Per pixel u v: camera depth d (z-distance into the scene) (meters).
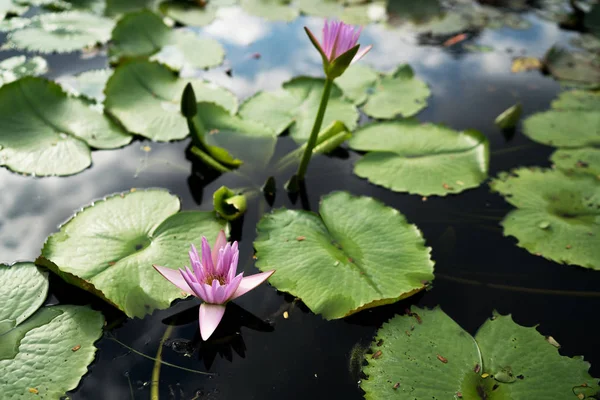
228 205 2.26
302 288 1.88
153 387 1.58
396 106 3.17
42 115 2.57
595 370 1.75
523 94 3.52
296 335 1.80
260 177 2.55
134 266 1.89
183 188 2.42
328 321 1.86
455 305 1.97
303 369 1.68
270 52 3.74
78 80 3.03
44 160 2.41
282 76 3.43
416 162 2.66
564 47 4.16
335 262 1.99
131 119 2.68
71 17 3.71
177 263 1.94
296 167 2.64
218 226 2.15
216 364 1.67
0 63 3.10
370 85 3.34
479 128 3.10
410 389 1.60
